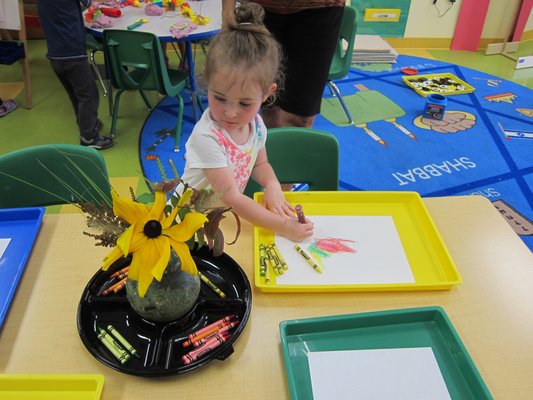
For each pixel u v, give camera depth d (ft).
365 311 2.75
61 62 7.36
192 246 2.47
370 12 12.87
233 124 3.31
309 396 2.28
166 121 9.34
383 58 12.35
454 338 2.52
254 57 3.02
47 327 2.59
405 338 2.58
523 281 2.99
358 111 9.94
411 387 2.33
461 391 2.33
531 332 2.65
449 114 9.94
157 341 2.51
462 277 2.99
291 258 3.07
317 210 3.54
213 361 2.43
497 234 3.36
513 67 12.55
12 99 9.65
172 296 2.42
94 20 8.00
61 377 2.27
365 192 3.62
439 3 12.83
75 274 2.92
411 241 3.25
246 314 2.60
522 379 2.40
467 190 7.64
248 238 3.25
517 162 8.40
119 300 2.66
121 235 2.12
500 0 12.88
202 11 8.93
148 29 7.86
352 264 3.03
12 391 2.27
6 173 3.80
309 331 2.59
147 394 2.27
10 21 8.77
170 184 2.20
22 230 3.25
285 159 4.34
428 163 8.31
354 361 2.44
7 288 2.79
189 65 8.54
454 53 13.41
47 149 3.87
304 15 5.46
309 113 6.22
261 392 2.30
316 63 5.78
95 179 4.00
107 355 2.43
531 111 10.23
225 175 3.35
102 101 10.05
